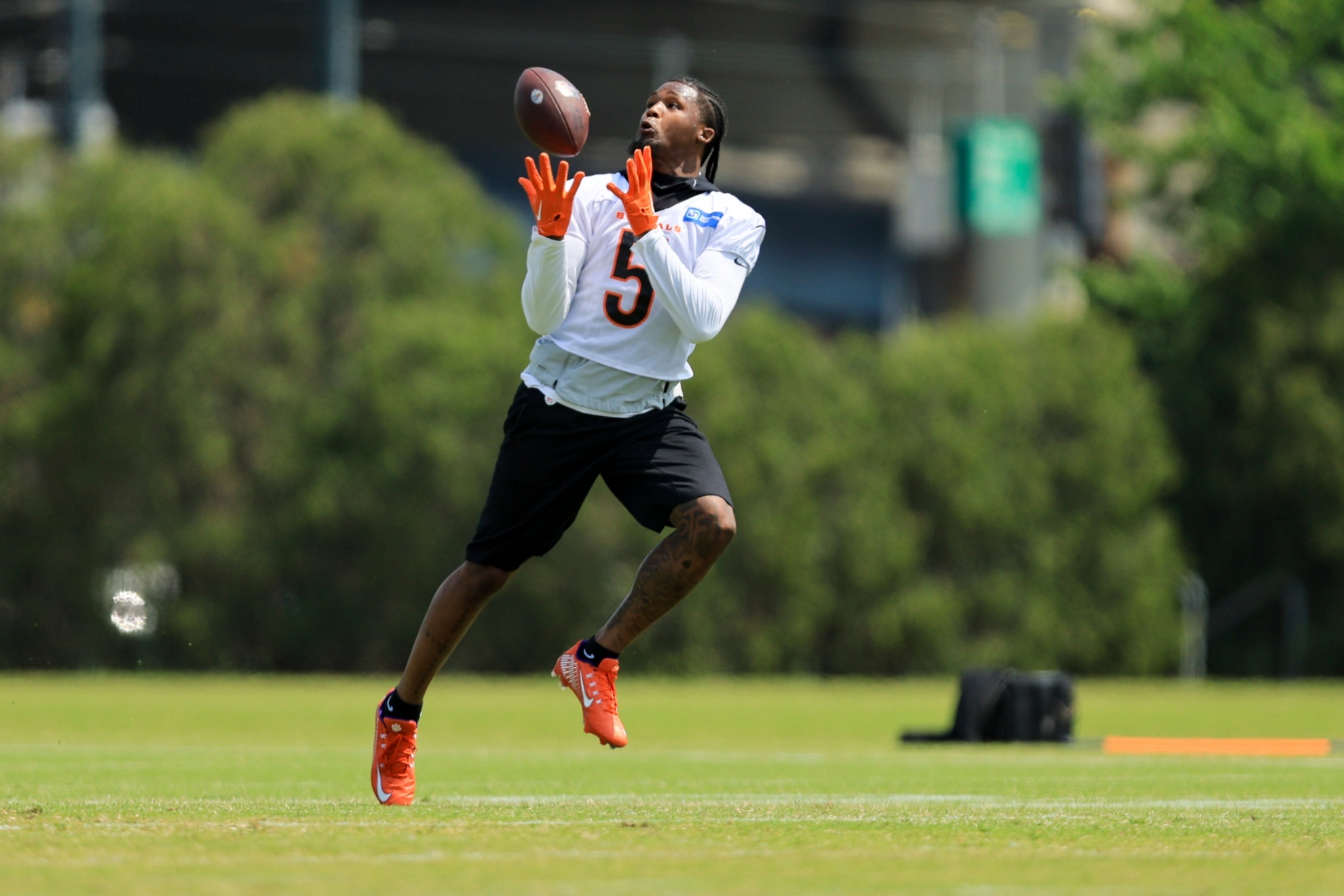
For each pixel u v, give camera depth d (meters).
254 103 90.94
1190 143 104.81
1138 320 103.94
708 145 16.09
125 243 79.81
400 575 81.38
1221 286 95.06
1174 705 52.59
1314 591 92.44
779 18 154.38
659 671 82.88
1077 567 88.38
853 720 40.97
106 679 70.75
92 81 124.94
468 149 175.12
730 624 83.69
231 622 81.38
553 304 14.90
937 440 87.12
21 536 80.44
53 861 10.53
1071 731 30.70
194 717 39.03
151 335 80.06
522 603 81.00
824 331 188.75
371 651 82.25
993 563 88.19
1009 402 88.81
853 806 15.74
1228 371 91.56
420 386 80.81
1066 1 149.25
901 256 174.62
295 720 37.88
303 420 81.94
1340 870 10.45
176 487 80.94
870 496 85.75
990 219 144.88
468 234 88.62
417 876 9.86
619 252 15.20
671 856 11.00
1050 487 88.69
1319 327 90.44
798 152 188.12
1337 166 95.38
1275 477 90.06
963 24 155.88
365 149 88.06
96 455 80.19
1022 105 151.62
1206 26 107.88
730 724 39.22
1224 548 93.62
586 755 26.31
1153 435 90.00
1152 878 10.03
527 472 15.03
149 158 85.19
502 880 9.70
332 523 81.19
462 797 17.41
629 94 166.62
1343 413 89.12
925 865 10.60
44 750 26.81
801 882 9.71
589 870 10.20
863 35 158.75
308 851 11.12
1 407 79.94
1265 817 14.66
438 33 151.12
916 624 84.75
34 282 82.06
